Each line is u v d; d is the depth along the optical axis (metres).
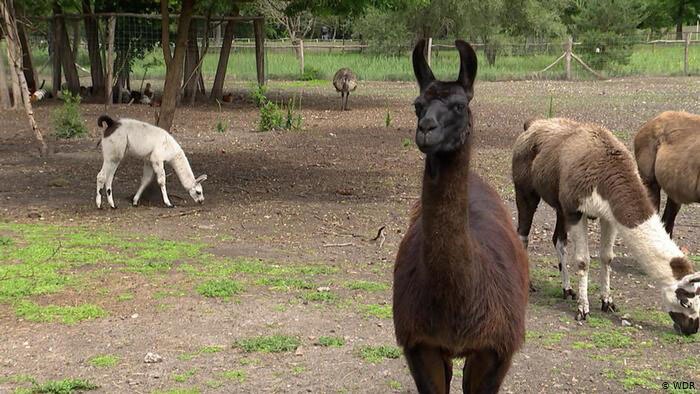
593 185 6.38
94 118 20.91
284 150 16.53
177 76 12.57
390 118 21.95
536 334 6.32
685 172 8.10
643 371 5.59
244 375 5.39
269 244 9.20
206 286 7.24
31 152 15.74
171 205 11.20
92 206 11.13
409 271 3.89
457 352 3.89
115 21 25.17
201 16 25.02
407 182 13.19
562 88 30.75
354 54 46.38
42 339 6.01
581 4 50.34
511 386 5.29
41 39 29.09
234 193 12.16
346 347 5.95
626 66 38.41
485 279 3.78
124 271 7.79
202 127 19.97
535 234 9.91
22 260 8.09
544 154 7.07
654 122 8.67
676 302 6.18
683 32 61.22
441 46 40.16
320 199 11.77
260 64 26.20
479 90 30.33
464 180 3.50
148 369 5.48
